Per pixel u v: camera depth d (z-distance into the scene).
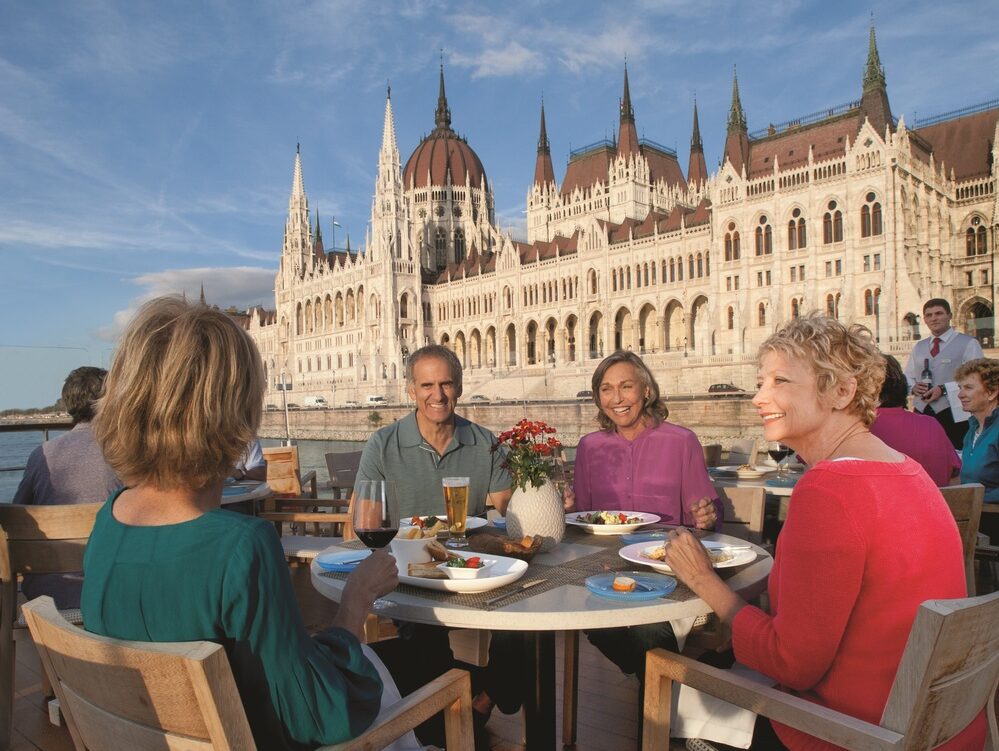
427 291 132.25
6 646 5.06
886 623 2.96
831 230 70.81
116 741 2.40
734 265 79.25
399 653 5.01
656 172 129.25
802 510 3.08
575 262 103.38
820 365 3.40
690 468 6.28
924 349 12.87
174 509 2.60
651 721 3.49
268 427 104.06
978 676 2.72
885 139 67.12
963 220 76.81
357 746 2.70
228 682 2.12
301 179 160.25
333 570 4.23
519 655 5.08
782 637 3.04
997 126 71.44
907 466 3.16
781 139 85.44
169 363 2.46
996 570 9.73
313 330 148.88
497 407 72.00
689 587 3.83
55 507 4.94
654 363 74.50
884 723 2.65
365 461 6.14
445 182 154.75
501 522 5.58
